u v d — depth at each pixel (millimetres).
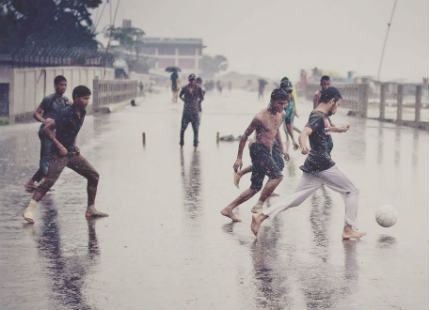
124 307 5395
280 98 8523
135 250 7195
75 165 8719
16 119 25750
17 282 6039
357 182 12156
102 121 27469
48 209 9430
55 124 8477
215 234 7953
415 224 8609
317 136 7750
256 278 6180
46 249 7223
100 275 6266
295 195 7844
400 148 17938
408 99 59031
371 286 5949
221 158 15438
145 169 13555
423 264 6676
